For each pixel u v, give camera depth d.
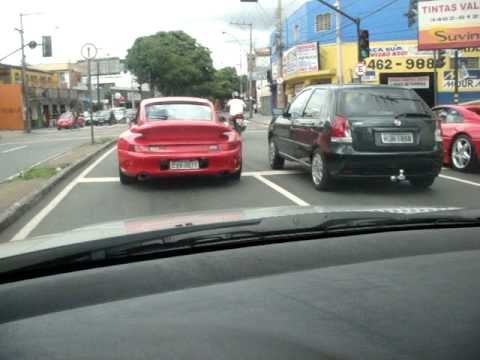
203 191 8.56
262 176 10.01
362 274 1.98
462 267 2.06
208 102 9.96
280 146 10.37
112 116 57.47
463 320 1.64
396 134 7.83
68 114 50.78
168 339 1.51
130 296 1.78
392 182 9.20
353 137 7.78
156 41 62.78
